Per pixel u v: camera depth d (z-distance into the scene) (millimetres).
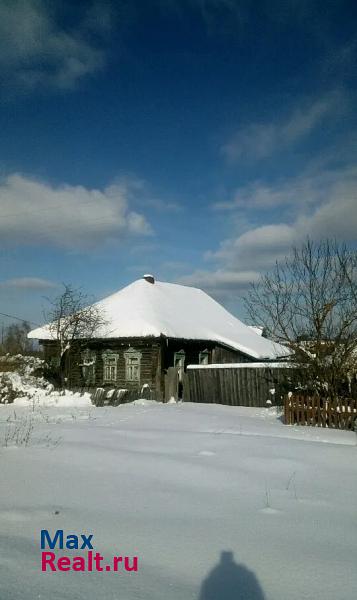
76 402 18625
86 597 2920
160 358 23312
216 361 26938
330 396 13680
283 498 5422
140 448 8242
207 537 4098
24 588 2979
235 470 6688
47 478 6020
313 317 14500
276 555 3730
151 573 3344
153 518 4598
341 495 5625
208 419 13406
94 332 24219
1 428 10766
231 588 3146
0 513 4582
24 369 23438
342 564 3580
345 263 14359
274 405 18578
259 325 16312
